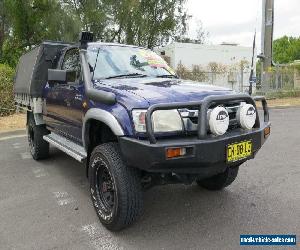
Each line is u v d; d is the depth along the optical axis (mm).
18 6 19500
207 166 3576
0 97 12453
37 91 6430
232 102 3824
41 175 5992
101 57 4980
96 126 4387
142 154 3416
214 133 3559
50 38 20328
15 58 21094
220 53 29172
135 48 5520
